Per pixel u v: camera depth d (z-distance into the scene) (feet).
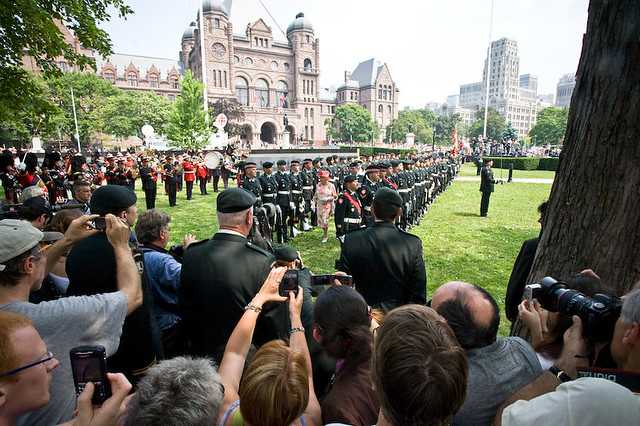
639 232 7.38
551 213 8.77
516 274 10.68
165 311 8.86
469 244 26.99
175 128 123.95
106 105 159.43
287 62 246.06
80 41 24.22
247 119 220.84
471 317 4.96
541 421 2.93
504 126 276.00
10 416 3.94
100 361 4.15
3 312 4.11
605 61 7.46
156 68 221.46
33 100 23.82
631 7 7.04
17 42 21.61
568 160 8.38
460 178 84.74
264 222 15.23
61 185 36.45
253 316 5.87
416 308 3.79
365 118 267.18
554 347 6.06
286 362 3.87
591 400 2.83
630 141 7.30
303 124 250.78
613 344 4.44
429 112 346.54
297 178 33.73
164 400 3.54
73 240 7.07
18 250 5.08
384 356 3.40
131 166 55.67
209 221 34.68
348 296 5.15
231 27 213.05
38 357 4.07
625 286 7.52
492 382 4.67
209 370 4.03
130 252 6.46
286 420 3.65
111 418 4.03
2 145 129.70
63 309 5.08
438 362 3.22
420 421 3.19
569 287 6.17
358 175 39.19
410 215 33.17
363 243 9.27
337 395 4.69
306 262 22.65
